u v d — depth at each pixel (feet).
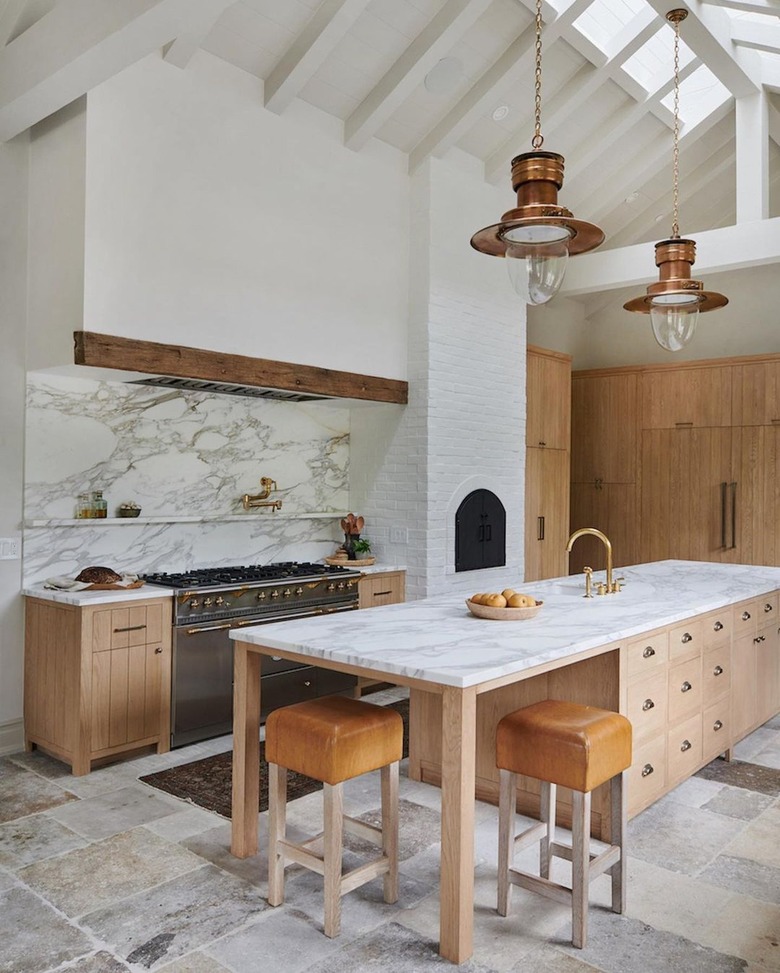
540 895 8.61
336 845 8.36
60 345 13.35
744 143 20.15
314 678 16.92
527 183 9.32
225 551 17.61
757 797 12.34
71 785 12.66
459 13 15.37
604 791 10.64
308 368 16.55
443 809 8.04
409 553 19.06
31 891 9.30
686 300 12.13
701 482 24.31
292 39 15.10
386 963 7.93
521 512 21.58
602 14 17.53
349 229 17.57
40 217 13.94
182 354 14.21
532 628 10.19
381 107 16.79
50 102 12.02
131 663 13.69
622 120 20.25
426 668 8.07
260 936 8.39
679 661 12.11
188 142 14.39
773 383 23.08
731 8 15.61
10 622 14.14
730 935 8.48
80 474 14.96
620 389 25.82
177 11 9.67
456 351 19.54
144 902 9.06
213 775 13.14
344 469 20.29
